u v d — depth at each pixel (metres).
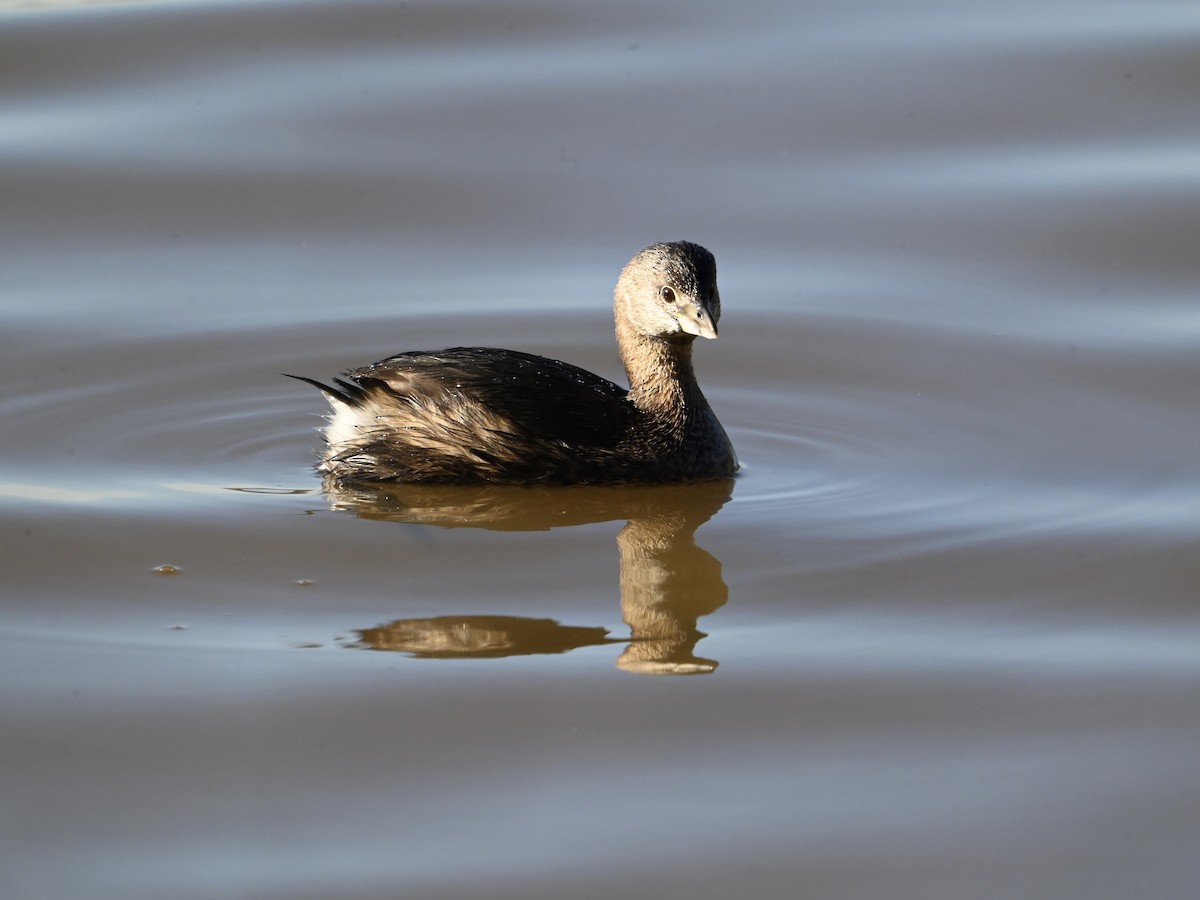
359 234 18.25
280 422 14.65
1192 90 20.33
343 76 21.17
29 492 13.02
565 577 11.67
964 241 17.92
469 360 13.50
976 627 10.98
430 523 12.57
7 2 23.36
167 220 18.48
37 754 9.48
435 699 10.05
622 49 21.88
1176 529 12.40
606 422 13.46
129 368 15.59
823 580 11.64
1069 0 23.00
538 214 18.56
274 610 11.14
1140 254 17.55
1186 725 9.77
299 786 9.18
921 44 21.69
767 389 15.46
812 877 8.43
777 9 22.86
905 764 9.40
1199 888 8.37
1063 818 8.91
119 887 8.36
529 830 8.81
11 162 19.28
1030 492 13.14
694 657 10.58
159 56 21.62
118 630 10.87
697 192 18.89
